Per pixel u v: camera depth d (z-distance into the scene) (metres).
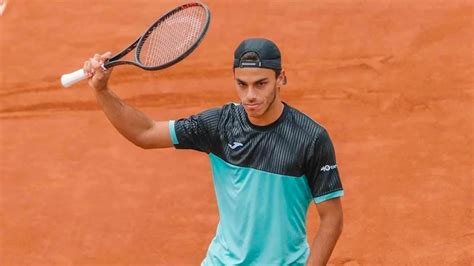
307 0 53.91
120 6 56.06
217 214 36.12
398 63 46.97
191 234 34.97
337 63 47.56
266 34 51.00
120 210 36.88
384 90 44.72
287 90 45.50
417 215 35.09
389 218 34.97
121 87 47.47
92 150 41.69
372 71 46.53
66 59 51.38
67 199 38.00
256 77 20.11
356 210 35.50
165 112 45.16
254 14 53.03
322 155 20.94
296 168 21.00
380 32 49.91
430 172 37.78
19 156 41.69
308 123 21.09
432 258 32.75
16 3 57.03
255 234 21.55
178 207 36.72
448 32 49.28
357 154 39.38
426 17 50.88
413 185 36.94
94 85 22.44
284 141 20.98
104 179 39.19
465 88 44.31
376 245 33.53
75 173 39.94
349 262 32.66
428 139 40.28
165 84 47.50
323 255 21.36
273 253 21.59
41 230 36.03
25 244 35.22
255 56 20.06
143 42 23.61
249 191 21.39
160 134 22.48
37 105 46.66
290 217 21.52
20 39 53.66
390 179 37.41
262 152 21.14
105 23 54.53
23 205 37.81
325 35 50.28
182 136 22.30
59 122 44.62
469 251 33.00
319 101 44.31
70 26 54.50
